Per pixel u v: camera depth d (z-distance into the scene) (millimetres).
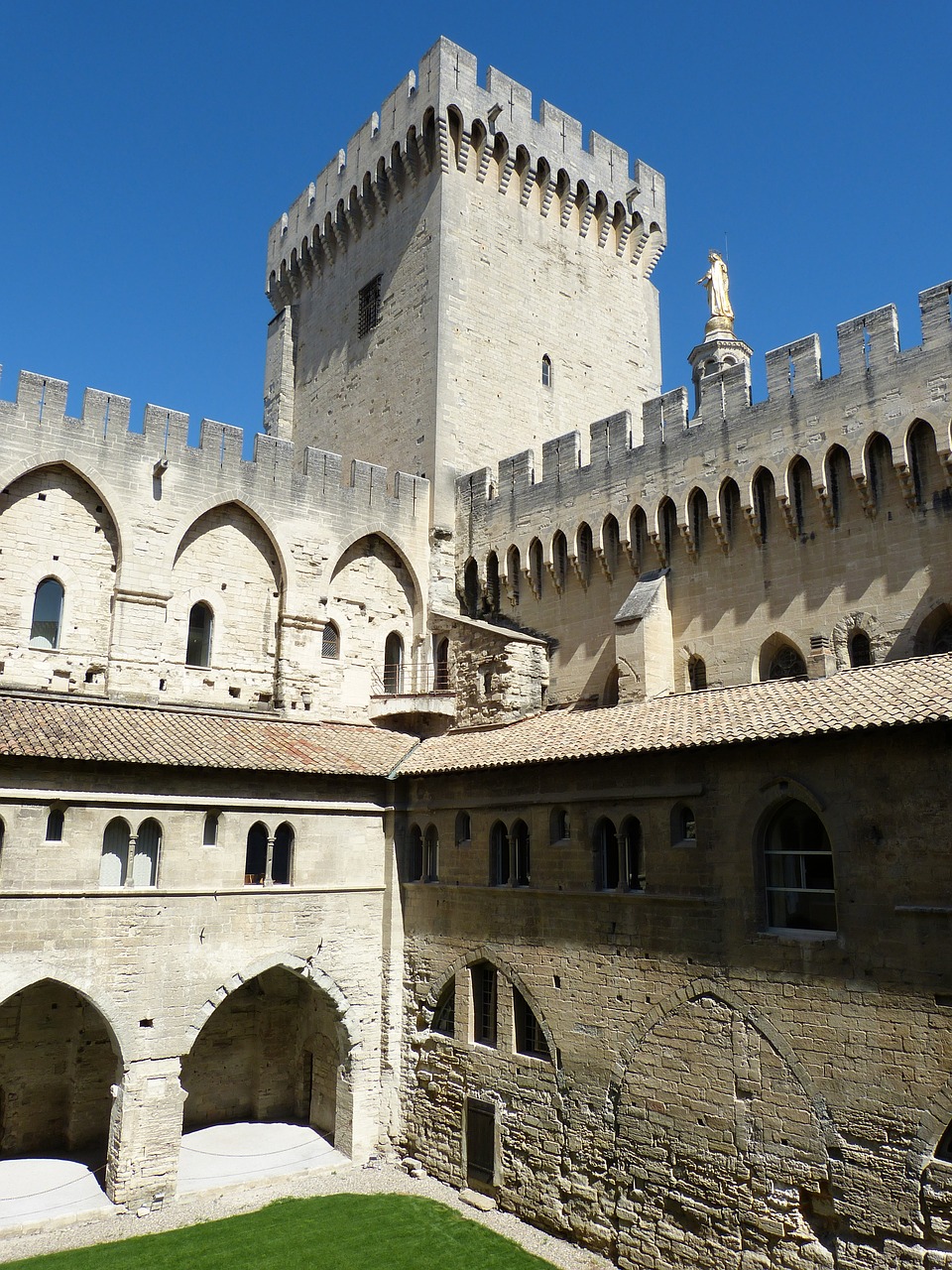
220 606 39469
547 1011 27766
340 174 56344
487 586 44375
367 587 43875
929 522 29703
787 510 32969
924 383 29734
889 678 24766
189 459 39031
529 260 52250
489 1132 28828
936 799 20609
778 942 22609
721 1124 23000
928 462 29859
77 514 36688
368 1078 32406
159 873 29641
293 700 40062
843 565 31734
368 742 36906
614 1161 25125
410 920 33375
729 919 23734
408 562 44844
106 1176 28734
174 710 35344
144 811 29656
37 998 33281
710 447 35656
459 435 47344
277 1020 36875
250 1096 36375
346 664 42531
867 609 30875
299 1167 31000
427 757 34344
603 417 54625
